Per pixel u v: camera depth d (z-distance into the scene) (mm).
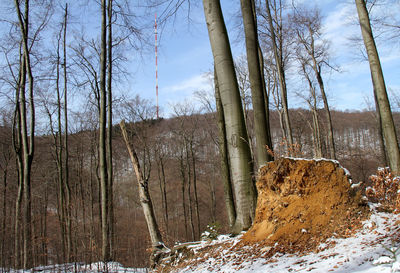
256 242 6336
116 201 33094
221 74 7500
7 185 23047
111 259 11852
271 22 17312
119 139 29906
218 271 5738
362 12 10148
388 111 9484
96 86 17641
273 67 23766
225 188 11141
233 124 7445
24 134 13875
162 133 35344
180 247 8578
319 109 30344
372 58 9828
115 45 15023
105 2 13922
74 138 28109
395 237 4316
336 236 5270
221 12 7664
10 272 11219
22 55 15188
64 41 18844
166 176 40531
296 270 4250
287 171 6527
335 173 6062
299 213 6039
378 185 6289
